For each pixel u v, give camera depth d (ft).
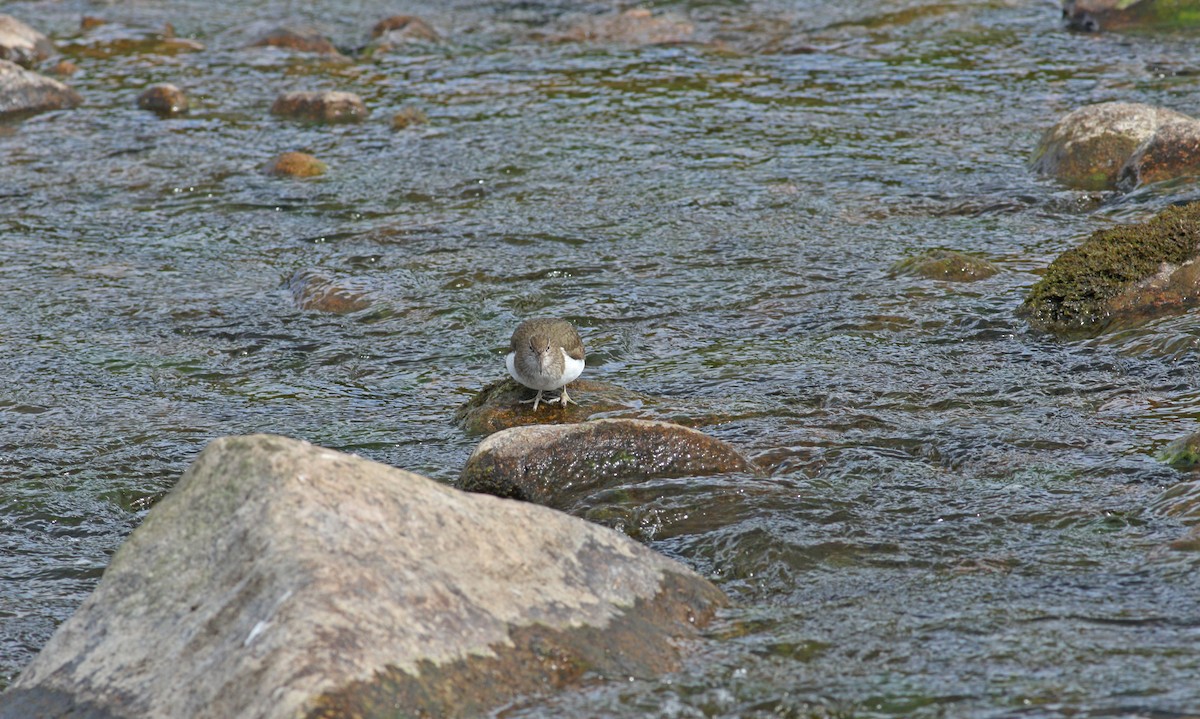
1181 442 35.58
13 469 39.04
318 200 68.80
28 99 85.10
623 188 69.05
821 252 58.70
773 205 65.57
